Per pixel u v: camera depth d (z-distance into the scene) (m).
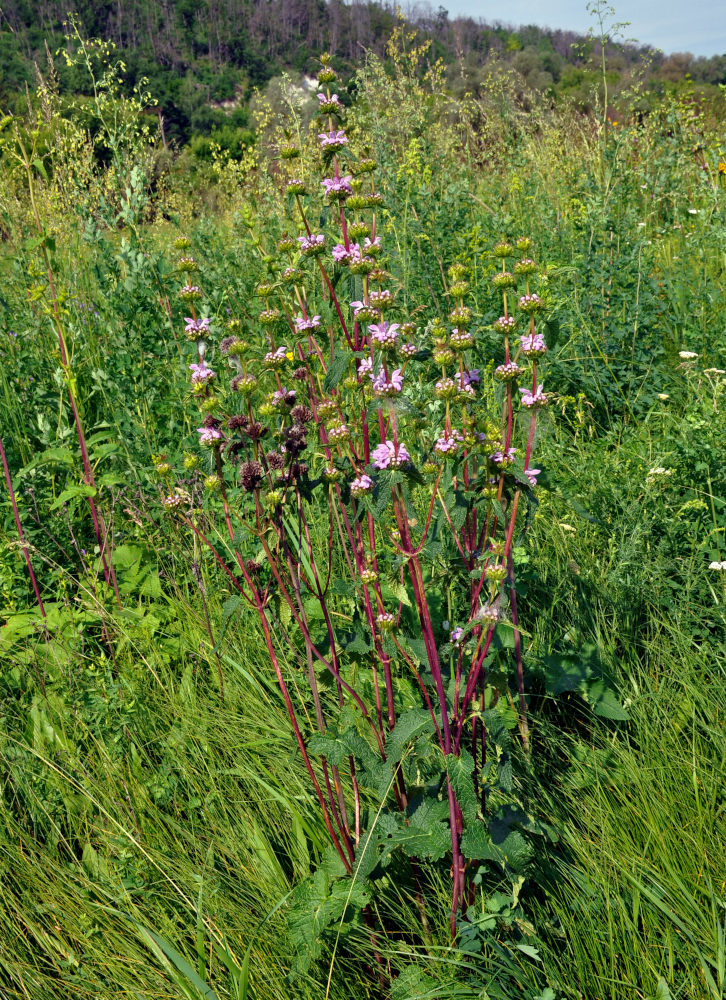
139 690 3.00
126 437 4.13
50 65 5.32
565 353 4.95
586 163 7.43
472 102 8.45
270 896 2.24
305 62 70.12
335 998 2.02
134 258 4.58
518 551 3.23
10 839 2.52
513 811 2.19
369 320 2.11
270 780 2.60
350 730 2.14
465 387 2.07
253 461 2.11
